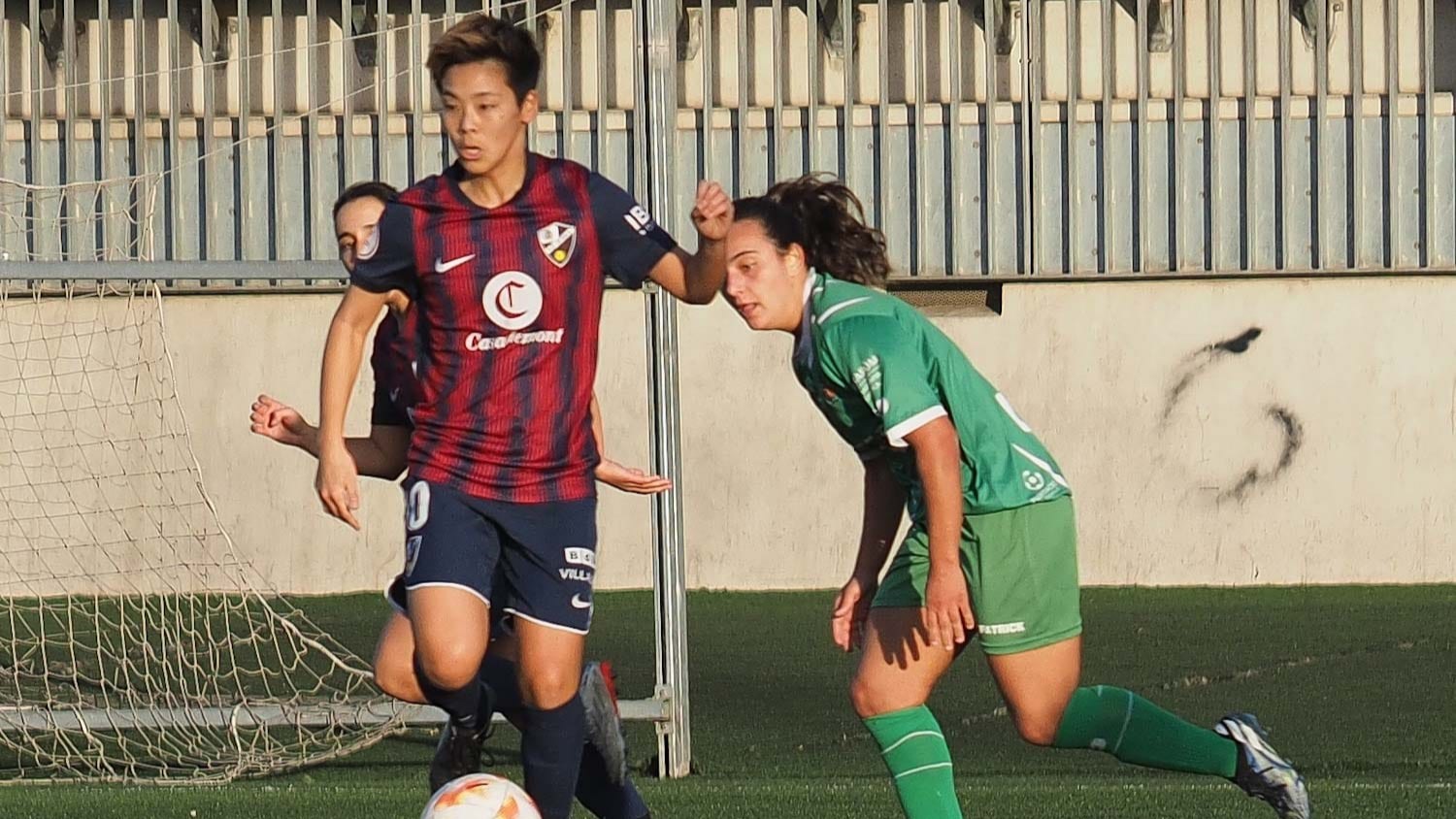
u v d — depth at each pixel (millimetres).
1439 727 26141
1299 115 43000
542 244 13266
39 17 44250
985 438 14055
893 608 14602
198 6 44938
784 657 33594
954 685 30250
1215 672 31469
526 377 13398
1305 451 43188
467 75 12797
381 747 26406
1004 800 18781
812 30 43531
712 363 43844
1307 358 43188
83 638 36500
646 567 43844
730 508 43844
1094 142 43281
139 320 43312
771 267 14266
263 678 31750
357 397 43500
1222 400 43344
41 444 42750
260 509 43750
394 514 43906
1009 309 43656
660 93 23766
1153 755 14945
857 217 15305
